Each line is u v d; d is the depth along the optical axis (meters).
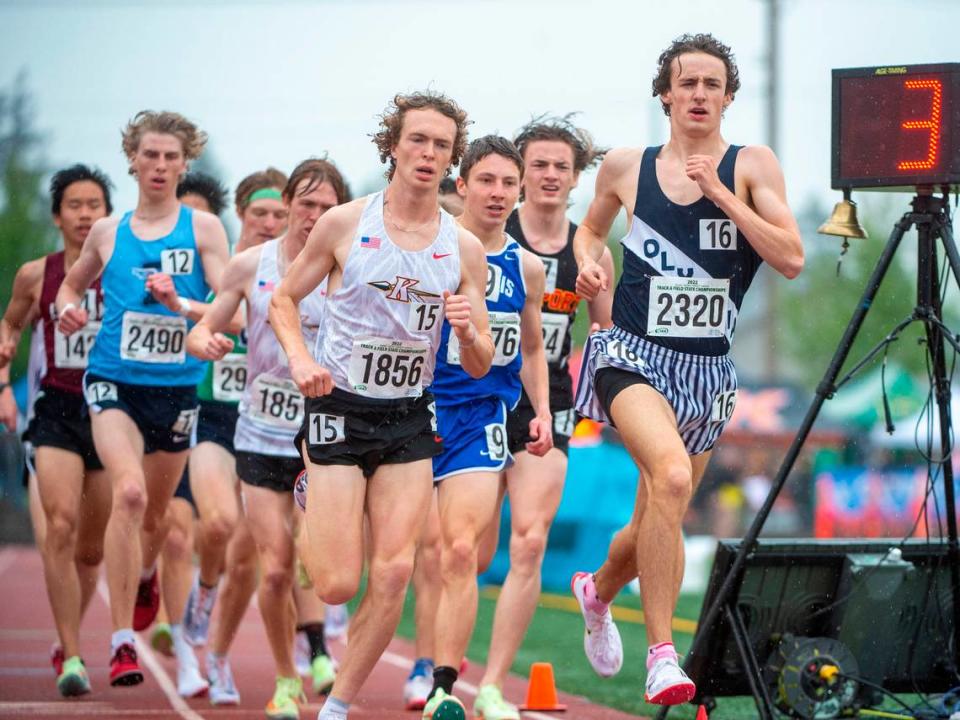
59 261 27.92
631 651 35.59
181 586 28.39
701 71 19.27
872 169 19.94
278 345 23.42
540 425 22.38
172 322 26.33
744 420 69.12
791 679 21.22
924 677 22.19
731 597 20.59
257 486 23.39
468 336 17.55
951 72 19.58
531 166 24.78
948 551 21.59
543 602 52.25
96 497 27.80
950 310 104.75
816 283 112.00
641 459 18.89
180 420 26.70
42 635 39.41
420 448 18.30
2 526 97.81
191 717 23.84
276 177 29.17
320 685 27.00
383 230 17.86
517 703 26.39
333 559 17.80
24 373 117.62
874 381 65.75
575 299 24.94
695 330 19.44
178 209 26.80
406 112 17.83
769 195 19.11
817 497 62.03
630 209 19.91
